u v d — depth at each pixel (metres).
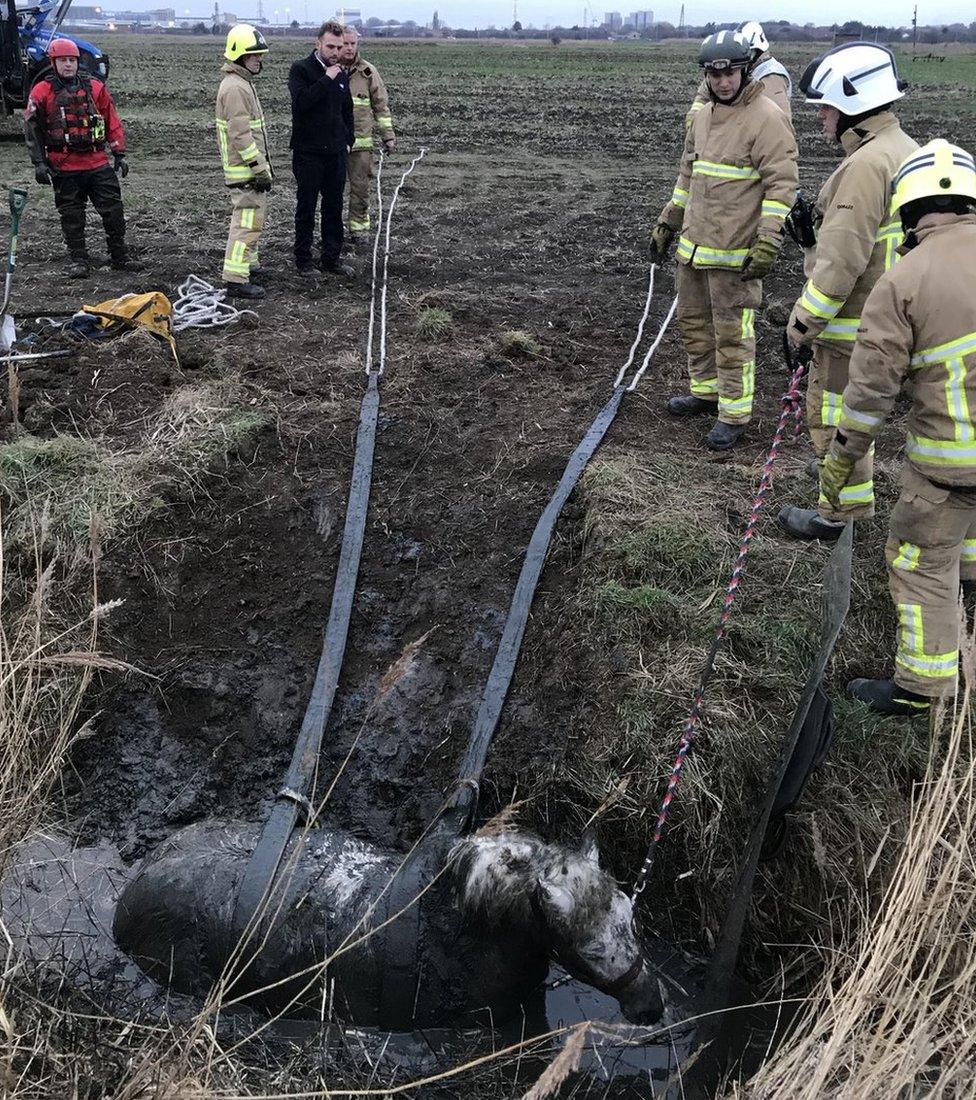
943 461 3.91
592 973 3.39
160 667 5.09
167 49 56.53
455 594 5.39
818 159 17.48
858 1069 3.17
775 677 4.51
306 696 5.05
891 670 4.67
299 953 3.69
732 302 5.86
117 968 3.92
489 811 4.42
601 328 8.19
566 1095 3.60
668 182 15.19
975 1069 3.18
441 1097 3.55
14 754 4.19
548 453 6.13
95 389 6.60
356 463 6.05
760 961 4.09
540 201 13.33
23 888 4.28
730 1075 3.68
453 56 50.62
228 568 5.54
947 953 3.30
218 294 8.52
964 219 3.79
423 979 3.68
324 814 4.55
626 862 4.23
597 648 4.75
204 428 6.13
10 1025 3.20
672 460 6.01
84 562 5.21
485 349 7.62
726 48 5.39
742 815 4.19
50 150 8.91
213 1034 3.35
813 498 5.64
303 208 9.16
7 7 16.61
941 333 3.77
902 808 4.14
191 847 4.05
